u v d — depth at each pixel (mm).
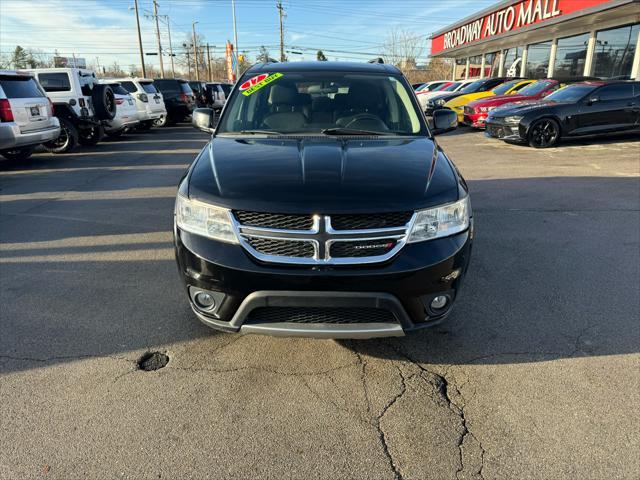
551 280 3912
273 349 2959
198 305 2611
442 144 12648
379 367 2785
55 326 3201
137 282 3916
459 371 2744
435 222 2496
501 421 2340
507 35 21344
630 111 11227
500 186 7355
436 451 2158
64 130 11234
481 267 4180
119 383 2615
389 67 4367
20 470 2029
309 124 3648
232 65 32344
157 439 2215
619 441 2201
